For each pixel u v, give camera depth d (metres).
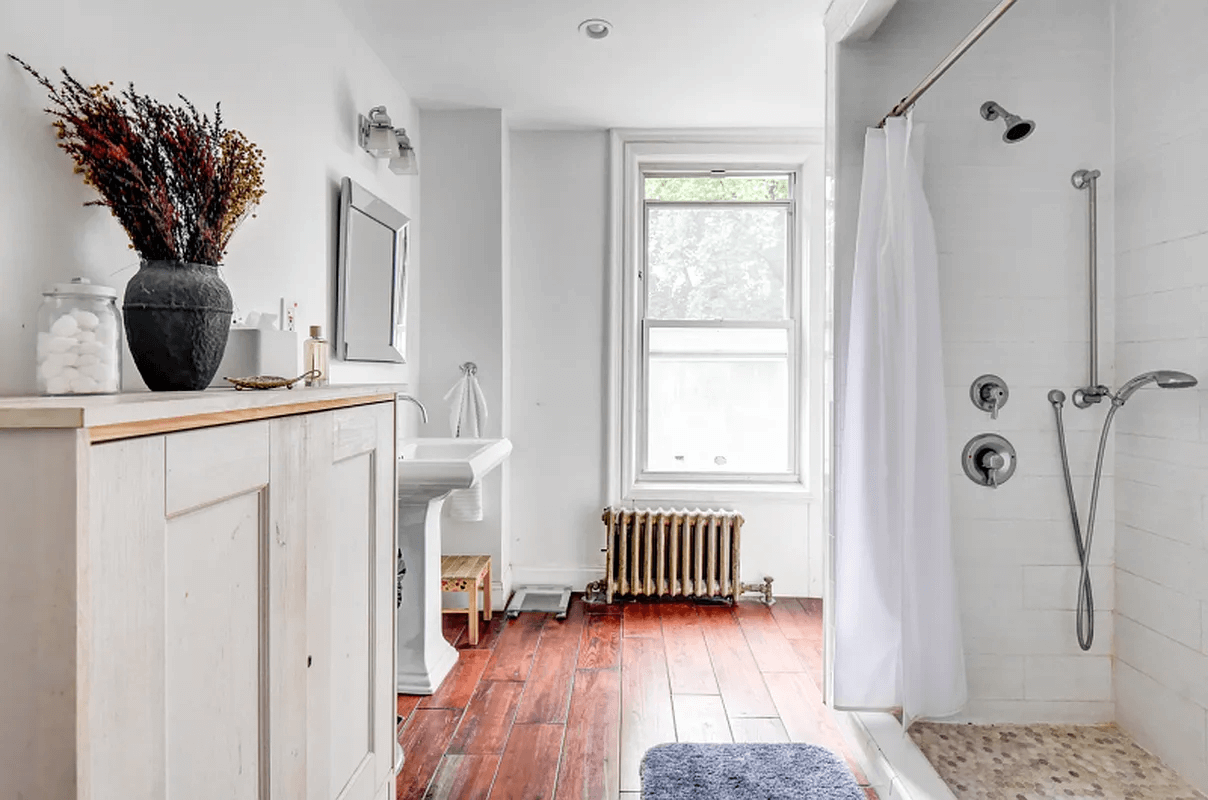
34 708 0.70
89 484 0.71
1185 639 2.08
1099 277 2.38
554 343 3.85
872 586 2.20
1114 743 2.27
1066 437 2.39
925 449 2.16
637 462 3.98
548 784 2.05
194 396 0.94
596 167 3.83
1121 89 2.34
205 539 0.93
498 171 3.57
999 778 2.06
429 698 2.61
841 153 2.42
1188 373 2.06
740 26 2.71
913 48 2.40
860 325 2.20
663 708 2.54
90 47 1.34
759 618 3.52
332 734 1.33
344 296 2.55
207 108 1.74
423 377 3.62
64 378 1.05
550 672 2.85
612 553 3.70
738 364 3.96
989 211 2.39
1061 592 2.41
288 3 2.18
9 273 1.16
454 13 2.61
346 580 1.40
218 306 1.26
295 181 2.23
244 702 1.03
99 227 1.37
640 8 2.58
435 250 3.60
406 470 2.38
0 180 1.14
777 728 2.40
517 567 3.88
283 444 1.12
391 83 3.17
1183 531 2.09
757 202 3.95
